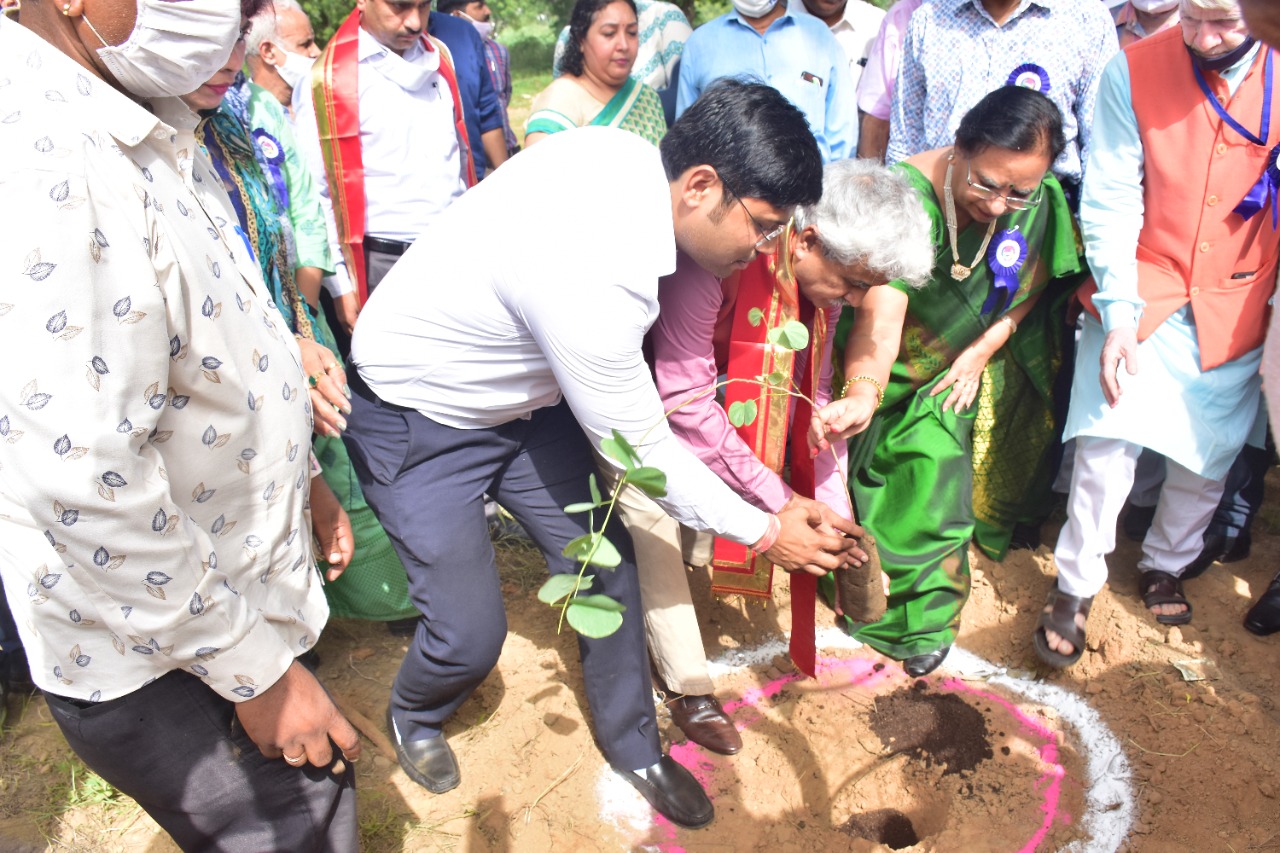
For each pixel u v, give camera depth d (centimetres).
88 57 136
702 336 223
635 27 358
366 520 297
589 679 253
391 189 353
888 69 385
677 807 258
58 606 144
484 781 270
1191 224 275
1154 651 312
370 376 227
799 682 309
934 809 273
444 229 214
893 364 307
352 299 348
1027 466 340
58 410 125
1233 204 269
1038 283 302
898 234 215
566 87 366
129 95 145
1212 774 270
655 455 201
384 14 333
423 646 245
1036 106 255
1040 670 313
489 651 244
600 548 168
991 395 332
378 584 304
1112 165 282
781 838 260
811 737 290
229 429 155
